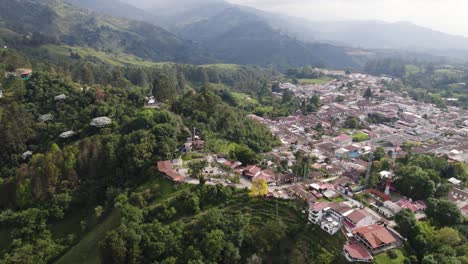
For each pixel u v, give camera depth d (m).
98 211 100.44
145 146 116.50
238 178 106.75
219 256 78.50
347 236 81.69
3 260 88.44
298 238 83.69
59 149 124.25
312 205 90.44
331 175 125.12
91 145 122.50
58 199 108.31
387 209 96.62
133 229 81.69
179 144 128.88
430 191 103.69
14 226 102.38
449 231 81.50
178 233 82.69
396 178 113.25
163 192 102.00
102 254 77.50
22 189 109.44
